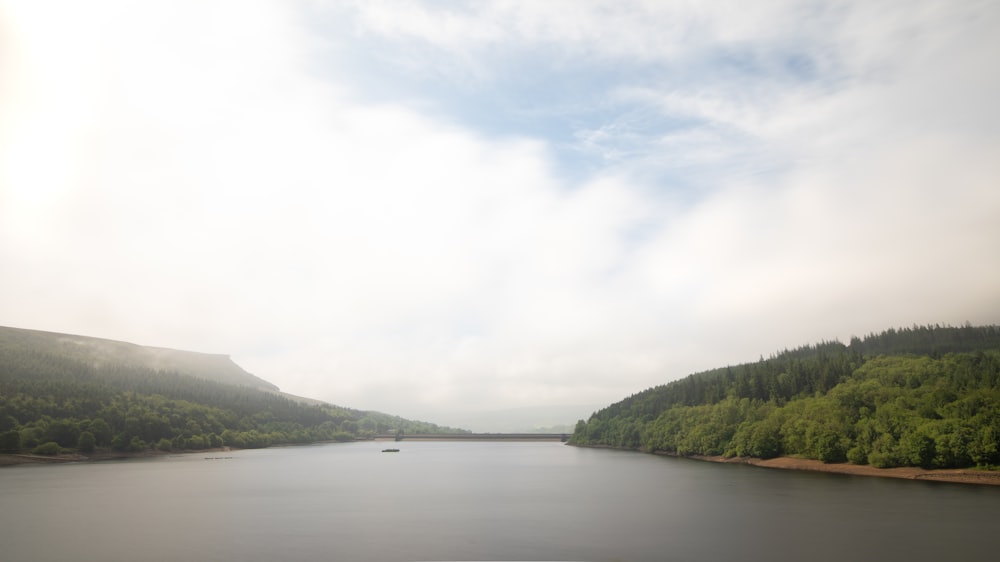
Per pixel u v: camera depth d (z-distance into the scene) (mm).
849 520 100188
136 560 79188
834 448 188625
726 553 79562
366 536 93938
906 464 166625
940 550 78500
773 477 175625
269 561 78188
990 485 142500
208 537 93625
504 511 120688
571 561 76875
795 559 75750
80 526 103500
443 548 85125
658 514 112312
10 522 107500
